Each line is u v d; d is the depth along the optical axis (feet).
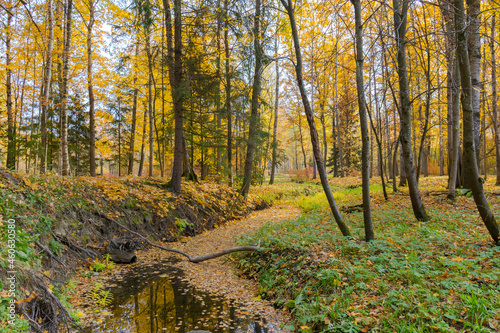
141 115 64.90
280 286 16.43
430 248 16.52
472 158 16.31
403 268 13.73
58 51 35.86
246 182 47.32
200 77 35.65
